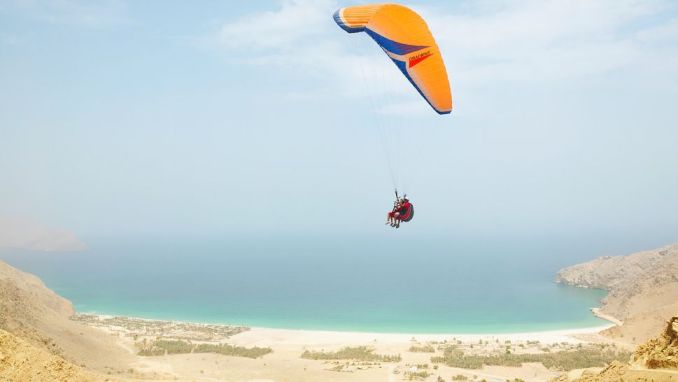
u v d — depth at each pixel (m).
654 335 78.88
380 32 27.00
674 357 21.48
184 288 172.00
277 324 108.25
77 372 27.11
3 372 24.52
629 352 71.75
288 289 170.75
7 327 50.25
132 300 143.88
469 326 104.88
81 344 61.28
